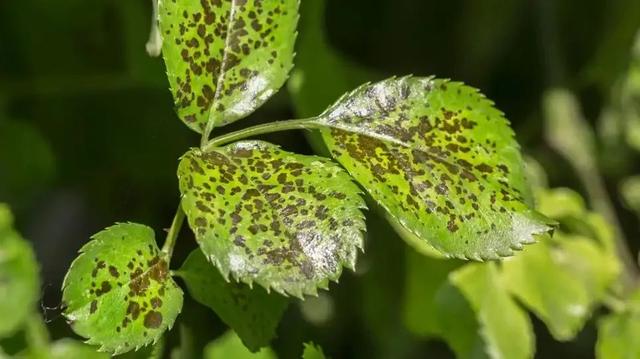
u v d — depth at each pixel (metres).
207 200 0.36
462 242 0.36
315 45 0.47
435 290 0.44
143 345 0.35
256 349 0.38
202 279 0.38
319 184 0.36
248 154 0.36
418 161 0.37
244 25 0.37
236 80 0.37
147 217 0.50
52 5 0.50
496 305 0.43
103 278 0.35
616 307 0.45
